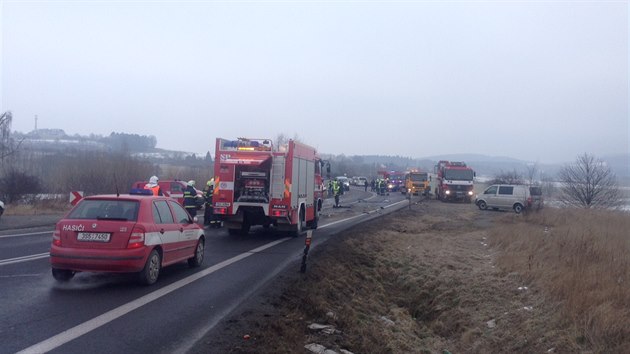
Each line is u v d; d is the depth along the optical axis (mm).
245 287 10180
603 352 8008
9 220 21531
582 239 15617
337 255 15031
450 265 15281
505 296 11781
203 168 58812
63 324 7336
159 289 9719
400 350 9000
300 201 19453
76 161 44625
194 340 6883
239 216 18297
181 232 11258
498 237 19703
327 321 8922
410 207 37156
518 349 9070
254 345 6883
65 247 9492
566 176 43938
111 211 9812
